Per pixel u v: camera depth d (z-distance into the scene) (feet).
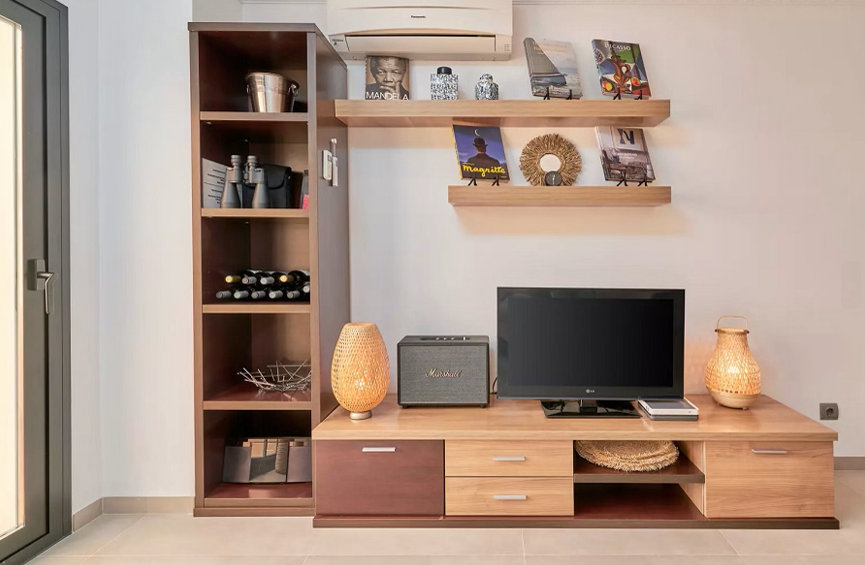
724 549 6.93
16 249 6.91
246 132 8.65
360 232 9.54
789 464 7.41
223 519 7.98
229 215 7.93
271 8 9.37
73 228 7.75
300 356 9.37
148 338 8.25
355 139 9.48
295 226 9.27
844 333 9.41
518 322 8.46
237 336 9.05
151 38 8.14
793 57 9.23
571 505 7.57
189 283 8.23
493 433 7.51
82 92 7.89
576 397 8.41
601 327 8.41
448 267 9.52
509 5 8.63
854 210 9.32
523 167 9.31
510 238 9.48
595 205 9.09
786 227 9.35
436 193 9.48
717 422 7.81
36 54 7.12
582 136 9.37
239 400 8.04
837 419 9.46
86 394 8.00
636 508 7.86
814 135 9.29
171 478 8.31
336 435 7.59
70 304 7.68
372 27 8.56
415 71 9.45
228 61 8.77
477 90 8.94
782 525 7.41
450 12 8.52
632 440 7.73
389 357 9.60
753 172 9.32
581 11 9.32
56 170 7.42
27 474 6.97
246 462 8.59
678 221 9.37
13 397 6.89
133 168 8.20
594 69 9.34
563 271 9.46
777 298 9.38
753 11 9.21
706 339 9.44
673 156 9.33
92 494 8.09
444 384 8.52
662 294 8.38
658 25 9.29
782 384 9.45
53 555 7.02
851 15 9.20
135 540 7.39
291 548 7.09
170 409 8.28
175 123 8.17
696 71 9.27
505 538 7.28
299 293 8.35
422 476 7.64
